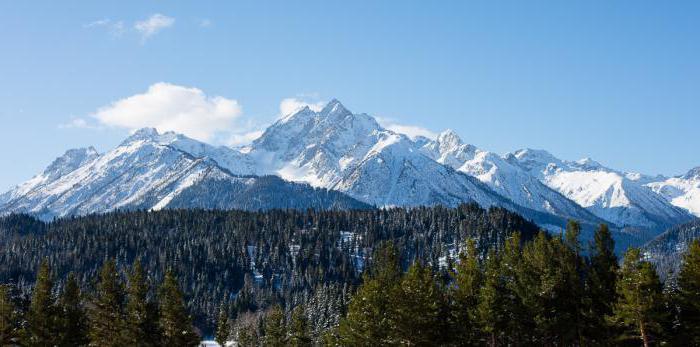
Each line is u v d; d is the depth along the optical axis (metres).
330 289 161.75
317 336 140.12
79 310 87.69
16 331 80.38
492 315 79.94
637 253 73.31
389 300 85.19
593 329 81.12
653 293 71.06
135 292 87.38
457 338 84.00
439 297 84.88
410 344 82.38
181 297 90.56
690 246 75.88
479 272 88.81
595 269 83.75
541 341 86.00
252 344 151.62
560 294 82.44
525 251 88.00
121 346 85.06
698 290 73.00
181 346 89.69
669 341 73.44
